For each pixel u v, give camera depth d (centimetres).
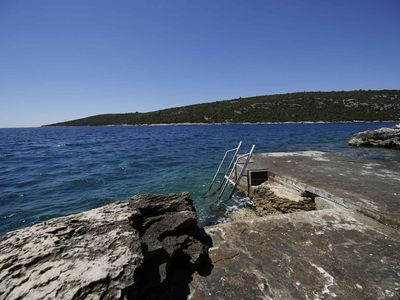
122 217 303
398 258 322
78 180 1203
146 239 290
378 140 1881
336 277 288
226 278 289
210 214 782
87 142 3591
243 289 272
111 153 2242
